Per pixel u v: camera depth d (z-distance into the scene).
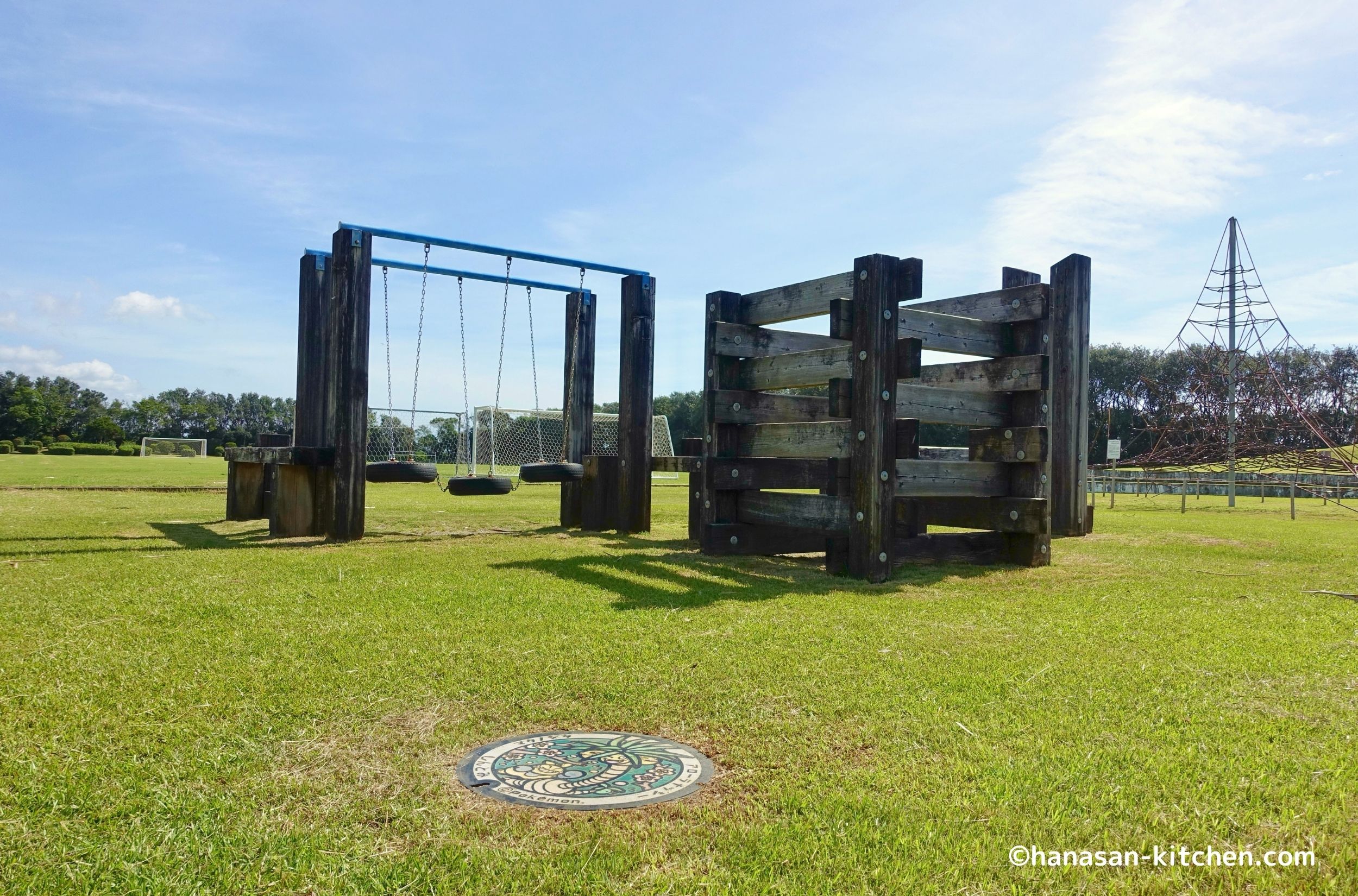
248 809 2.47
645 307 10.60
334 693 3.55
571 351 11.12
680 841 2.29
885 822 2.40
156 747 2.94
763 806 2.51
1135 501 21.38
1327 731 3.20
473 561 7.53
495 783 2.68
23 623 4.80
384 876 2.09
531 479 9.52
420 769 2.78
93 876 2.08
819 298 7.57
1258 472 25.22
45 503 13.98
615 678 3.80
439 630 4.71
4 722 3.16
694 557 8.08
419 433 12.19
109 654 4.15
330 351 9.88
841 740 3.06
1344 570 7.50
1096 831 2.36
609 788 2.64
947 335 7.48
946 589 6.40
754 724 3.22
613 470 10.77
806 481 8.64
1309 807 2.52
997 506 7.79
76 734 3.05
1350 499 21.02
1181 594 6.20
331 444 9.88
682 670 3.94
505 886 2.05
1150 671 3.99
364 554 7.97
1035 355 7.55
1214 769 2.81
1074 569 7.55
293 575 6.61
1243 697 3.63
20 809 2.45
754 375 8.20
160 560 7.41
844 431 7.09
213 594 5.74
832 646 4.44
